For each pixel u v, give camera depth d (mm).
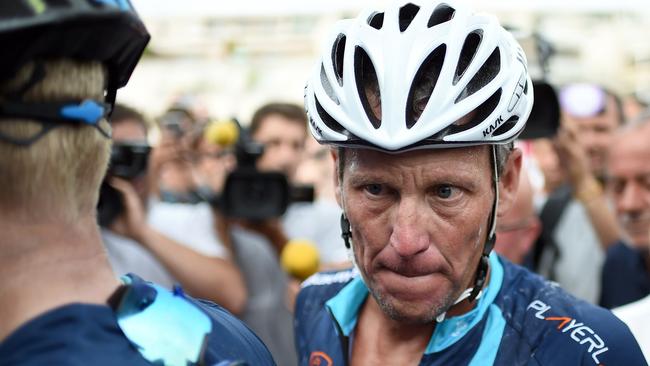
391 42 1189
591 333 1292
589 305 1354
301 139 3135
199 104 3887
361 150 1197
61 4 783
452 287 1224
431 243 1194
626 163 2309
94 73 857
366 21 1274
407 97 1147
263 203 2643
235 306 2537
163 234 2418
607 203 2910
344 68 1222
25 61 791
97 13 805
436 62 1214
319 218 3037
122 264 2264
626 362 1301
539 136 2148
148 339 871
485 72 1240
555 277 2713
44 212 838
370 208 1210
